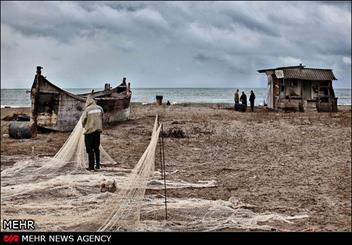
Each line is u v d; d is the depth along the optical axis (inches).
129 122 1054.4
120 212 316.5
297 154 668.1
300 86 1545.3
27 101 3814.0
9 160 575.2
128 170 508.1
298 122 1072.2
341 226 316.2
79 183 427.8
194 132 887.1
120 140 786.8
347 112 1504.7
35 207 343.3
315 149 714.8
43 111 887.1
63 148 568.1
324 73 1549.0
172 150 684.7
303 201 396.2
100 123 511.2
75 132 569.3
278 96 1555.1
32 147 663.1
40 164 537.0
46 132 892.6
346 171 540.7
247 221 321.7
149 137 829.2
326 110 1529.3
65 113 897.5
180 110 1504.7
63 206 346.6
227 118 1173.1
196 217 328.2
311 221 330.6
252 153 674.2
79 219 304.2
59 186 416.8
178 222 311.4
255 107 1859.0
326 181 484.7
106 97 1058.7
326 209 369.7
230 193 421.1
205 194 411.8
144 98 4249.5
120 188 392.5
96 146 516.1
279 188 448.1
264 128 960.3
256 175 510.6
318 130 938.1
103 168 522.9
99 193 389.4
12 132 796.6
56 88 890.1
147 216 325.7
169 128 917.2
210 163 587.2
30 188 409.4
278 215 343.3
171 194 403.5
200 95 5142.7
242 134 875.4
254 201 393.1
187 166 561.3
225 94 5477.4
